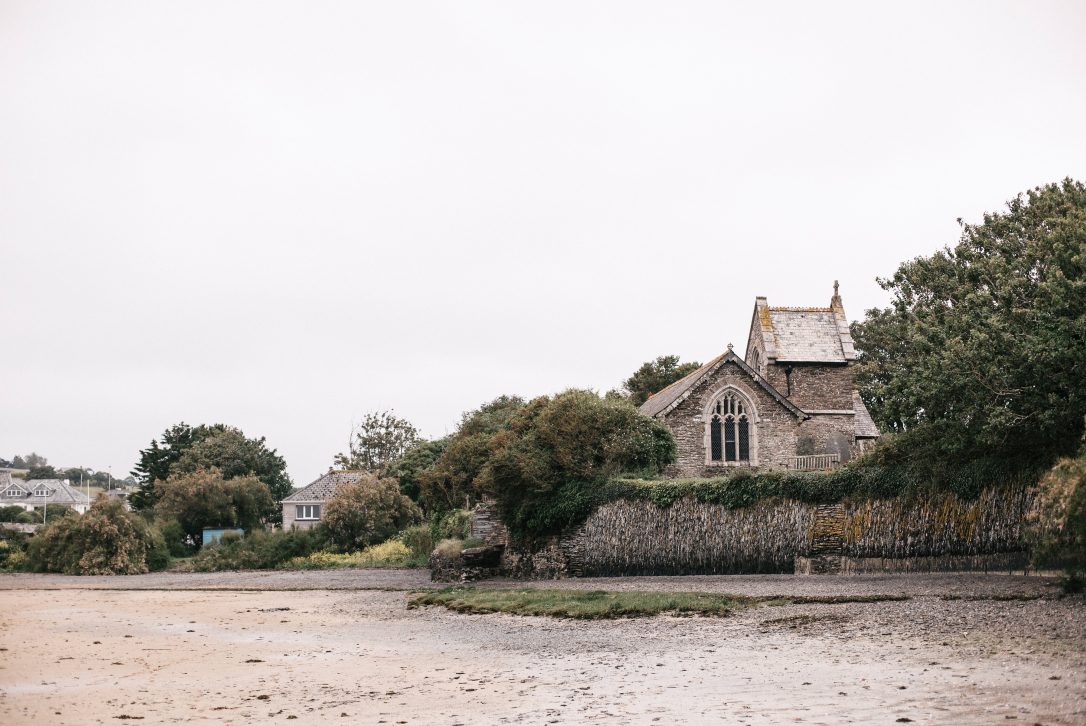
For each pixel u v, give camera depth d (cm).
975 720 1215
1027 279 2930
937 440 3111
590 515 4256
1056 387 2700
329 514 7169
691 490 3897
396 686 1812
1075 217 2875
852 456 5281
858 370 5653
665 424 4753
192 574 6512
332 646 2484
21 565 7056
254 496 9131
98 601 4294
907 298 3569
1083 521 2092
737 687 1579
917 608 2292
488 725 1412
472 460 6041
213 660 2273
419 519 7588
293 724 1502
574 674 1833
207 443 11625
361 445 11162
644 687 1644
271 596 4394
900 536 3136
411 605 3528
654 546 3944
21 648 2542
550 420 4547
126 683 1952
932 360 2948
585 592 3319
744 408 5081
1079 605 2083
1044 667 1515
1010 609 2125
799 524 3472
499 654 2180
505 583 4231
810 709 1364
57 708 1683
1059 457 2567
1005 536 2795
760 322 5678
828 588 2856
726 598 2820
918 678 1516
